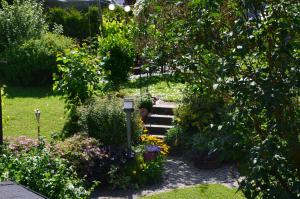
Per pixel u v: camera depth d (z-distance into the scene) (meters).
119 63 16.53
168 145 12.56
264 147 4.61
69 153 10.62
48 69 18.17
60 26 22.34
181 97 14.52
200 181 10.79
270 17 4.80
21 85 18.27
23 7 20.25
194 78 5.80
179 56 5.85
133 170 10.80
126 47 16.55
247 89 4.76
